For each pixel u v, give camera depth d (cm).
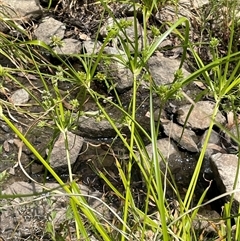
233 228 182
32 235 176
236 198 193
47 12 294
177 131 231
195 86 256
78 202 154
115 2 287
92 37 281
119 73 250
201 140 231
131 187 209
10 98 243
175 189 181
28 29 280
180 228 166
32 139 225
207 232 184
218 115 239
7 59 267
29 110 243
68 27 287
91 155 223
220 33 275
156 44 185
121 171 185
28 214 182
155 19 284
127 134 231
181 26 285
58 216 182
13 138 227
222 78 198
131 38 270
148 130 237
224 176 202
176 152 226
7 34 277
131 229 162
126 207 166
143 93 253
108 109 245
